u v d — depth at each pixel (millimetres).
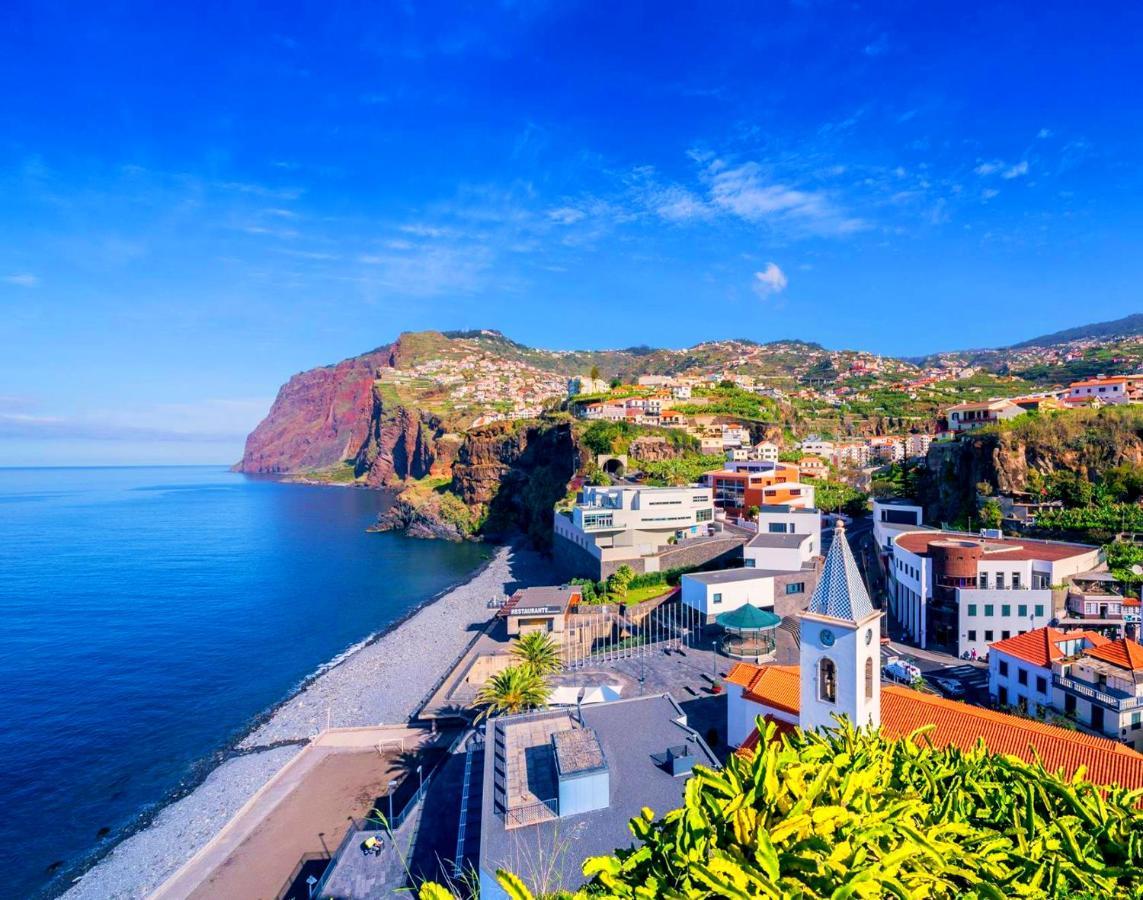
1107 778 30406
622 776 34500
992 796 18672
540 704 50594
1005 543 79688
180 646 89000
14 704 69438
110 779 54469
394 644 88000
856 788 15305
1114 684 44312
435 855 37594
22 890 41406
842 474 182625
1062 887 13852
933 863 13266
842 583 31688
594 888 14227
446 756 49844
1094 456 92562
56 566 145500
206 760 57562
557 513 131500
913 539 84188
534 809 31453
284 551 164750
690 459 162625
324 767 53469
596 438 163500
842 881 11586
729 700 44719
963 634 67500
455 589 121688
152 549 168000
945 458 114375
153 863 42969
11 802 51125
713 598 74438
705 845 12953
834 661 31812
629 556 99688
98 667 80625
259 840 44031
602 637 80875
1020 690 51562
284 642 90875
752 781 15023
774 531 96938
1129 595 66500
